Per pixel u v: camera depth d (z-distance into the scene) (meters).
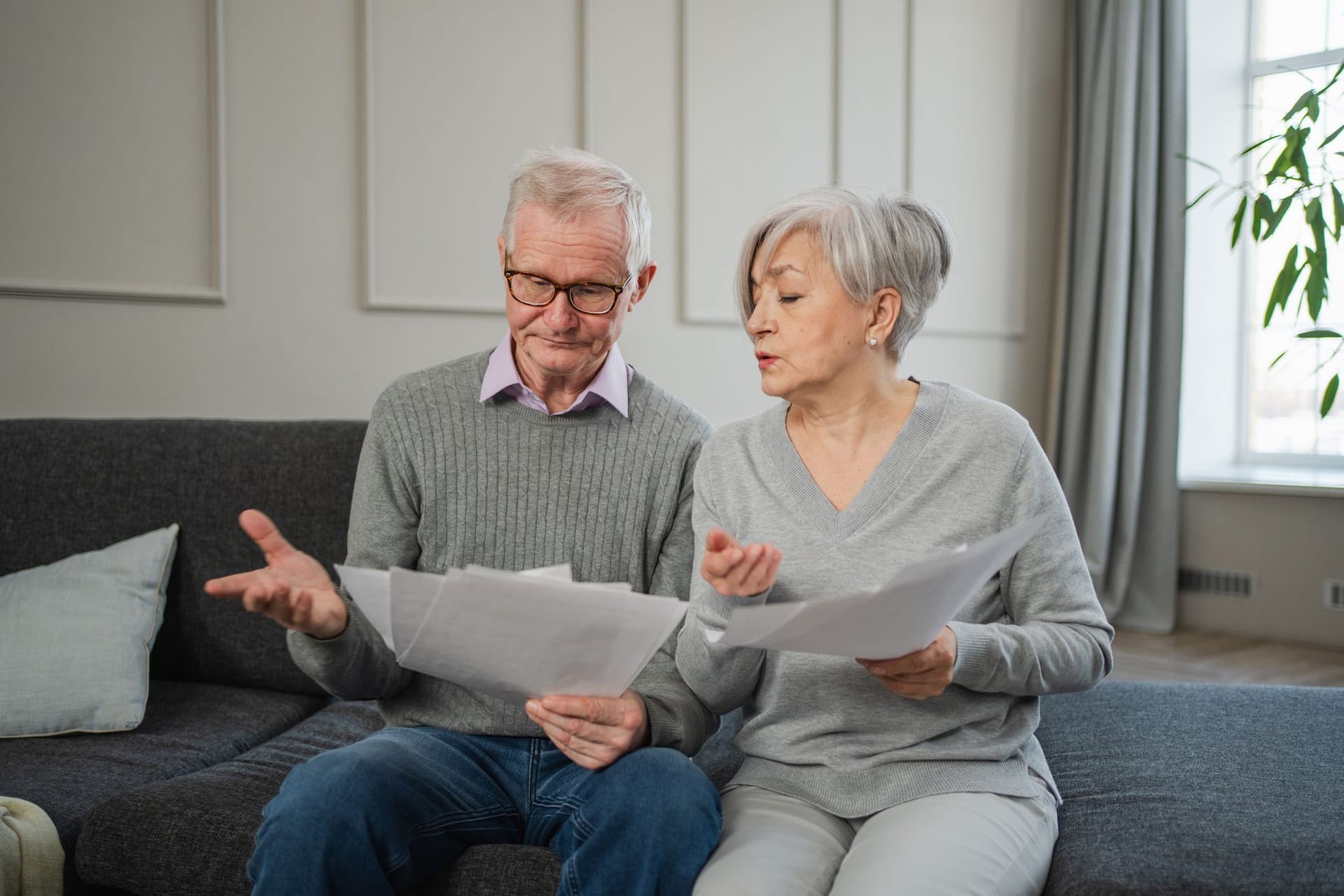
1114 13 4.29
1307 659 3.80
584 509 1.51
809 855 1.17
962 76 4.39
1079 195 4.46
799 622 0.97
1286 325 4.46
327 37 3.10
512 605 1.03
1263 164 4.39
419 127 3.26
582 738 1.21
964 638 1.20
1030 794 1.26
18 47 2.67
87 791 1.49
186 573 1.99
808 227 1.31
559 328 1.41
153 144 2.85
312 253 3.11
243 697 1.92
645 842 1.14
